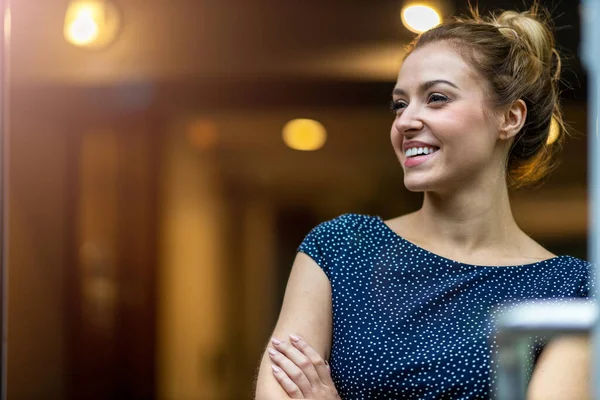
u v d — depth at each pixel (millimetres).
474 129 1956
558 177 5676
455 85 1949
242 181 8125
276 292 8633
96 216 6016
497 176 2027
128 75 5250
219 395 7590
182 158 6668
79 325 5820
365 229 2074
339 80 5207
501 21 2105
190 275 6941
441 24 2049
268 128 6812
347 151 7535
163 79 5309
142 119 5801
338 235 2064
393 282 1979
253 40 5176
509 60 1990
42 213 5582
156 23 5180
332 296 1994
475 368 1845
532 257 2021
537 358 1824
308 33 5113
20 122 5281
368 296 1969
